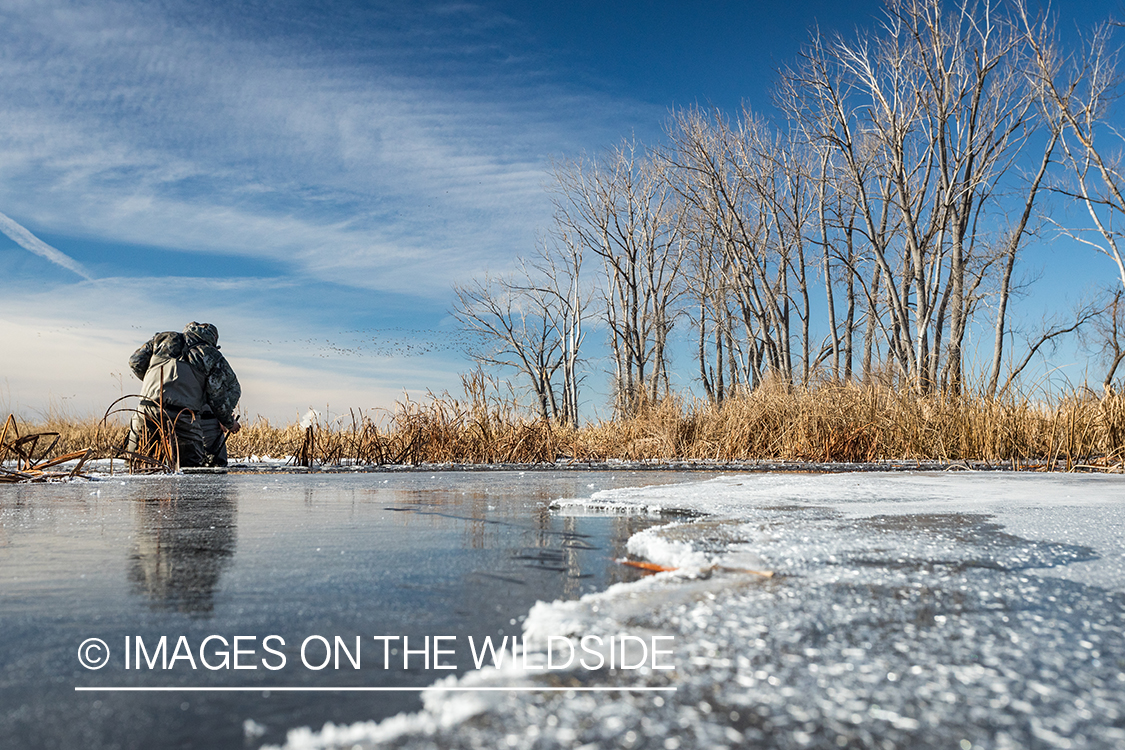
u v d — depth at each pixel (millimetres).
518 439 8727
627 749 687
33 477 5070
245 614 1266
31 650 1062
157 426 6664
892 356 18844
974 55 18062
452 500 3533
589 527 2457
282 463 8289
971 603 1264
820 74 19375
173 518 2762
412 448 8383
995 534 2121
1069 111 16484
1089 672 902
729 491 3807
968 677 882
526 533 2305
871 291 22531
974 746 694
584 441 10336
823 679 877
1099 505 3012
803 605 1244
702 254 26688
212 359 7016
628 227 27781
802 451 9555
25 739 757
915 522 2420
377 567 1707
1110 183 15938
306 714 826
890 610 1211
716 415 10695
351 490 4223
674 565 1697
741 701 808
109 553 1910
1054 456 7641
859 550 1821
